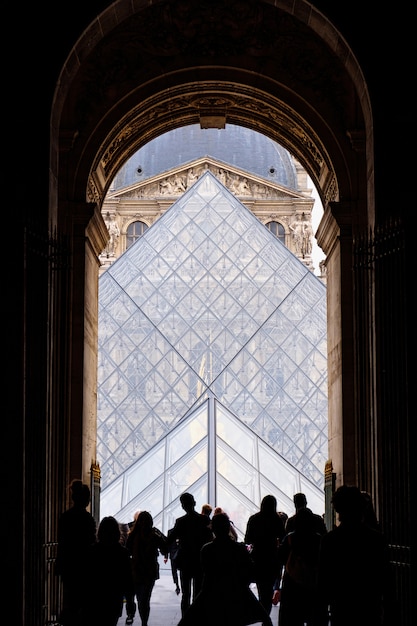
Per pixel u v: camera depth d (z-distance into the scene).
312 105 28.12
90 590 15.04
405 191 22.22
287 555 17.20
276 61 28.33
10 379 19.83
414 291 19.72
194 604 15.73
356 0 22.83
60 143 27.77
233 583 15.70
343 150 27.98
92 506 29.64
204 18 28.33
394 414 19.98
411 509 19.14
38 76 22.34
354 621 12.30
